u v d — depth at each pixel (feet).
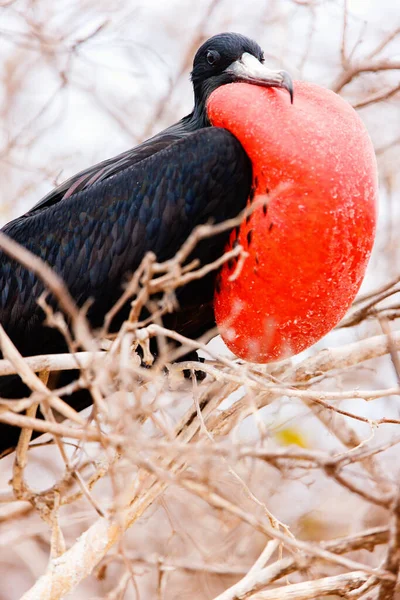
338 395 28.84
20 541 37.99
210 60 36.24
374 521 38.04
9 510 38.65
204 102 36.65
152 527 39.19
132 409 25.53
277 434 37.60
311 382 30.12
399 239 45.37
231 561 37.17
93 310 34.30
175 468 29.96
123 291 33.94
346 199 30.42
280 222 30.68
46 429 25.63
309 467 32.65
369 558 36.37
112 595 32.65
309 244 30.55
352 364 33.83
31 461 43.91
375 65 43.09
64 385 34.55
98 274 34.12
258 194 31.37
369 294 36.17
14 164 45.55
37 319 34.65
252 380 29.25
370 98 43.11
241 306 32.19
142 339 26.91
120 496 26.22
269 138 31.01
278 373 35.63
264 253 31.09
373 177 31.27
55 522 30.30
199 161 32.99
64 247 34.65
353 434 36.47
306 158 30.37
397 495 23.81
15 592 42.86
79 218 34.63
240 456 24.73
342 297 31.68
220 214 33.04
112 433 26.14
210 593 36.81
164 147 35.60
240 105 32.35
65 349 35.24
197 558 37.96
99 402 25.21
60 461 44.60
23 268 34.96
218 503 26.99
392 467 39.14
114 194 34.27
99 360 25.66
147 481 30.76
